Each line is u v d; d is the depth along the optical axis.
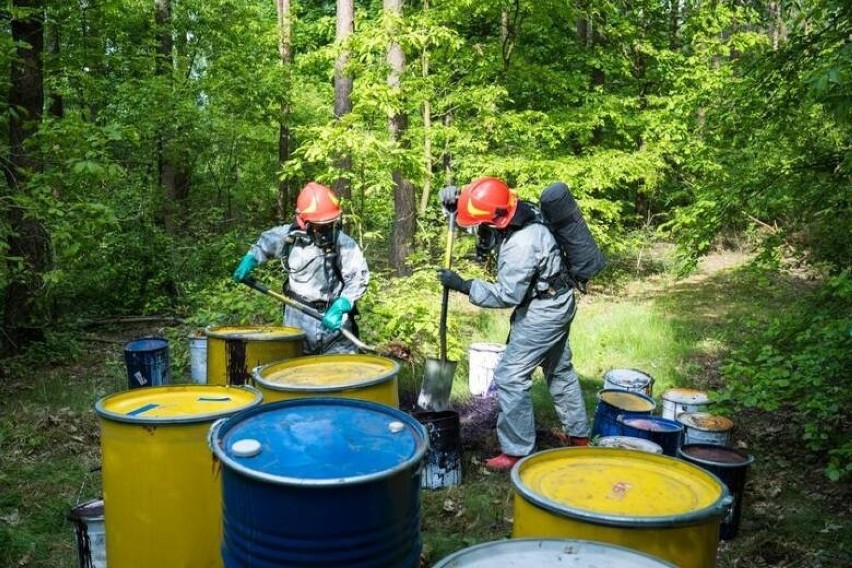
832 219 5.43
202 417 2.69
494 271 8.48
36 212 5.83
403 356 6.81
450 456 4.34
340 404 2.57
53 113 10.17
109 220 6.11
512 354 4.52
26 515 4.02
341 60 10.08
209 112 12.38
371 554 1.97
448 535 3.83
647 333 8.47
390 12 7.94
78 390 6.48
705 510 2.02
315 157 7.04
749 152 5.93
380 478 1.95
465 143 9.12
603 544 1.86
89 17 8.61
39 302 7.71
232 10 13.89
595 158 10.52
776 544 3.78
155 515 2.70
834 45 4.73
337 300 4.45
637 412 4.40
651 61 13.39
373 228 10.80
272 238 4.77
